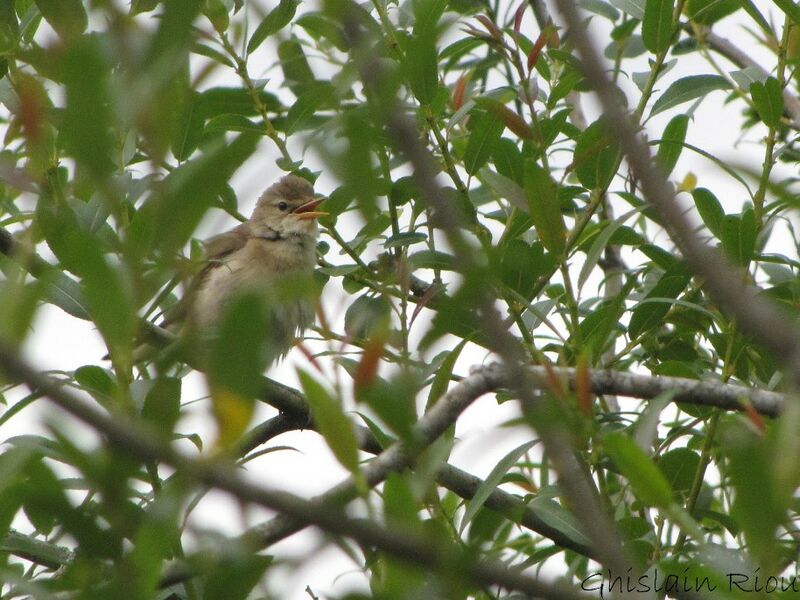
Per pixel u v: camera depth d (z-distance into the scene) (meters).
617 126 3.70
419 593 4.36
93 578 4.52
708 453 8.59
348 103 8.95
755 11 9.57
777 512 3.87
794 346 3.47
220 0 9.06
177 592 6.54
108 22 3.33
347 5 3.59
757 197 8.73
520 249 8.88
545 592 3.88
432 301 8.24
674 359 10.02
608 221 9.59
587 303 10.75
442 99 9.20
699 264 3.59
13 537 7.18
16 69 7.59
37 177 4.34
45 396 3.13
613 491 10.08
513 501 8.13
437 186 3.48
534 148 9.52
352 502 4.57
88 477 3.62
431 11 7.70
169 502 3.87
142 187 6.74
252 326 3.41
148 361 4.89
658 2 9.41
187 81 3.81
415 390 4.11
